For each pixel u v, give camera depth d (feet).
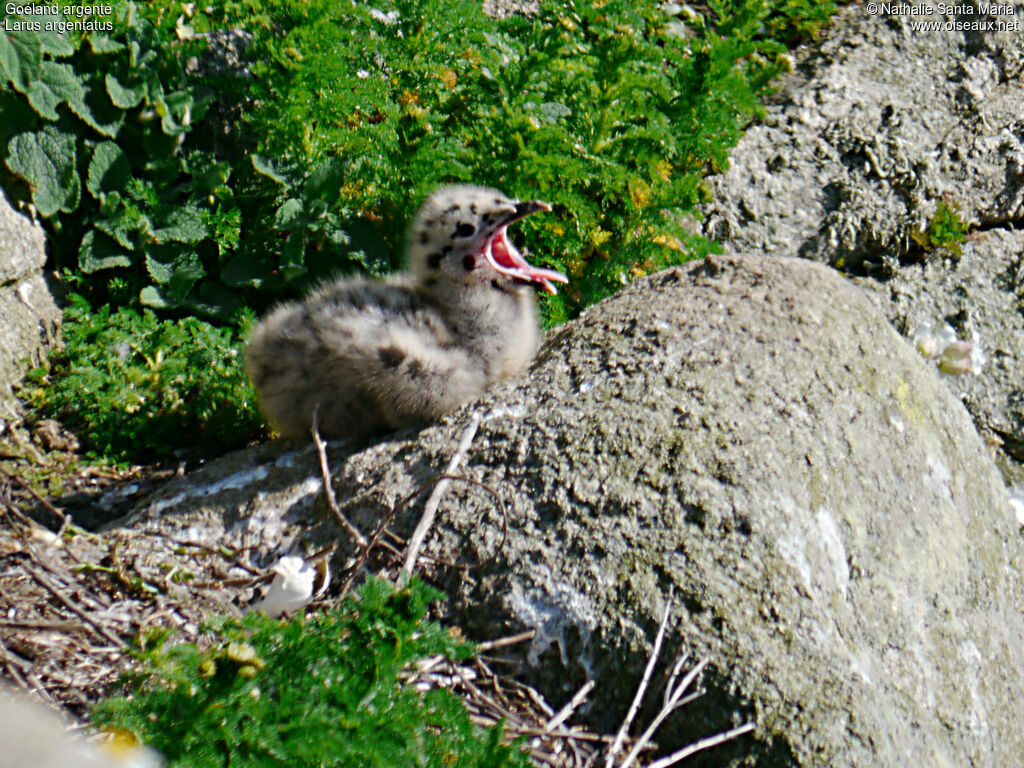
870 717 17.56
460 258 23.48
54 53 28.02
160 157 29.37
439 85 31.04
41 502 22.29
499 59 32.12
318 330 22.50
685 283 23.72
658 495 18.94
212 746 13.87
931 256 37.45
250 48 29.32
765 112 35.14
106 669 17.44
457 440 20.75
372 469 20.99
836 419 20.93
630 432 19.66
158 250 28.43
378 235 28.89
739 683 17.35
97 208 28.76
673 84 33.24
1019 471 34.22
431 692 15.49
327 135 28.78
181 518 21.26
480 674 17.97
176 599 19.12
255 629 15.35
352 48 29.76
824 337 22.09
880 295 36.35
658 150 31.81
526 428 20.33
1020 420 34.73
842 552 19.56
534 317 25.17
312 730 14.23
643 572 18.25
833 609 18.78
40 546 20.39
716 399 20.26
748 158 38.04
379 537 19.06
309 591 18.40
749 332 21.70
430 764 14.78
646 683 17.56
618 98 32.17
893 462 21.52
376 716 14.64
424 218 23.95
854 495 20.29
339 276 28.89
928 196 38.11
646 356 21.22
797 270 23.72
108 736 13.75
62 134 28.22
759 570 18.35
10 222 26.45
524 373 22.67
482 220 23.40
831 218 37.35
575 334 22.81
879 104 40.09
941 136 39.65
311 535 20.47
